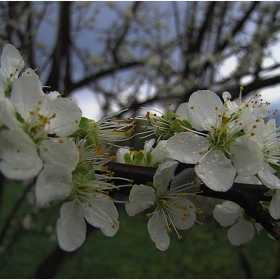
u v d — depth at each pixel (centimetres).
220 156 8
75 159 7
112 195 8
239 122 8
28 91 7
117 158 9
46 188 7
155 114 8
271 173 8
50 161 7
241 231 10
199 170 7
